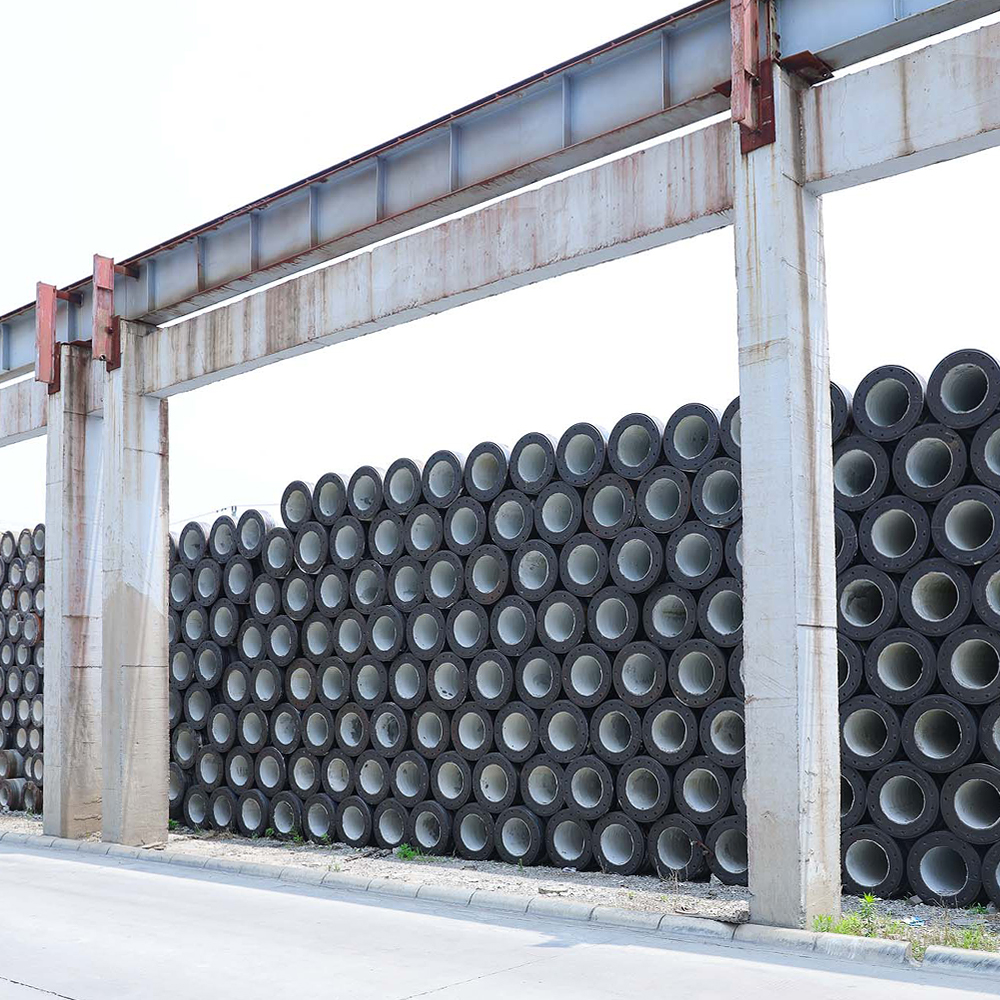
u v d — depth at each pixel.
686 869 11.73
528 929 9.29
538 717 13.14
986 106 8.46
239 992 7.21
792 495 9.02
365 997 7.07
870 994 7.02
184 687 17.39
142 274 15.42
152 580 14.98
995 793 11.03
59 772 15.49
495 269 11.37
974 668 10.93
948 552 10.52
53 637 15.84
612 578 12.67
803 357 9.27
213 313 14.28
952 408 10.96
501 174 11.53
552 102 11.42
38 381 16.61
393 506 14.85
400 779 14.35
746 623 9.20
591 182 10.69
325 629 15.56
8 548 21.00
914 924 9.41
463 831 13.62
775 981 7.39
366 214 12.99
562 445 13.15
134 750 14.59
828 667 9.20
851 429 11.38
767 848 8.91
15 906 10.41
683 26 10.45
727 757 11.63
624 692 12.42
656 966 7.87
